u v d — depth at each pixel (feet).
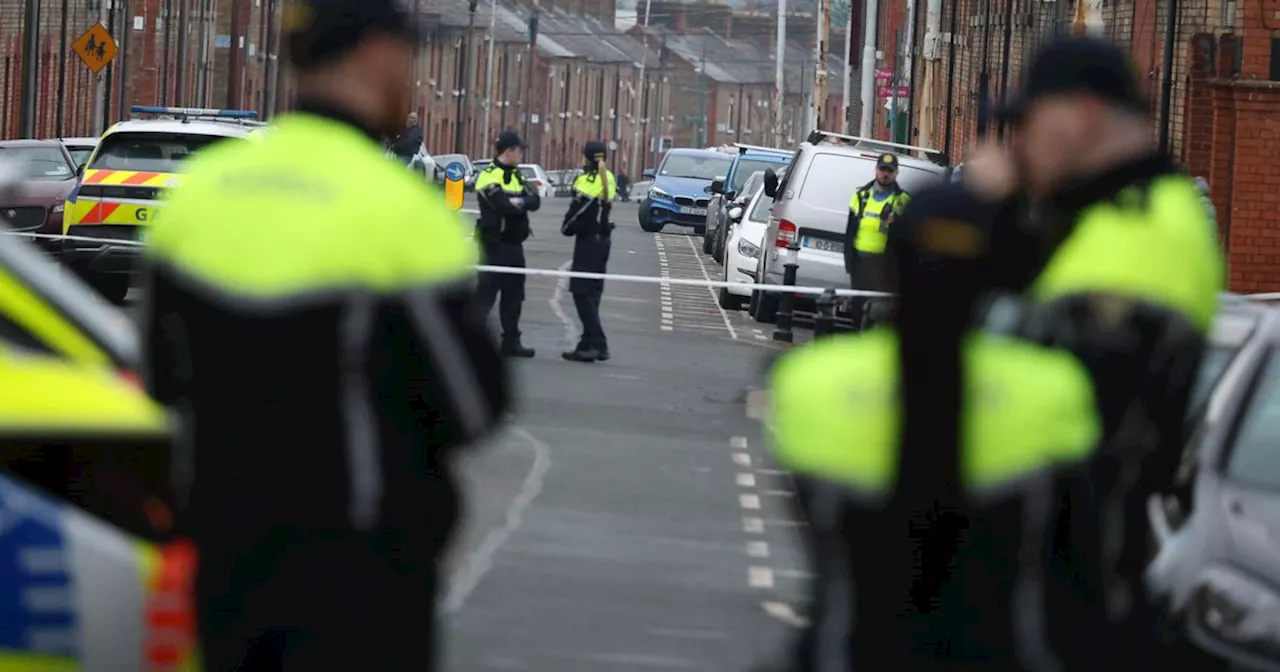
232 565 55.93
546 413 198.80
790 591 120.37
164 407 58.65
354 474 55.77
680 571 124.88
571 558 127.13
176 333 57.36
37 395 65.98
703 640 106.93
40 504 62.95
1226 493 86.12
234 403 56.03
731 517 145.38
